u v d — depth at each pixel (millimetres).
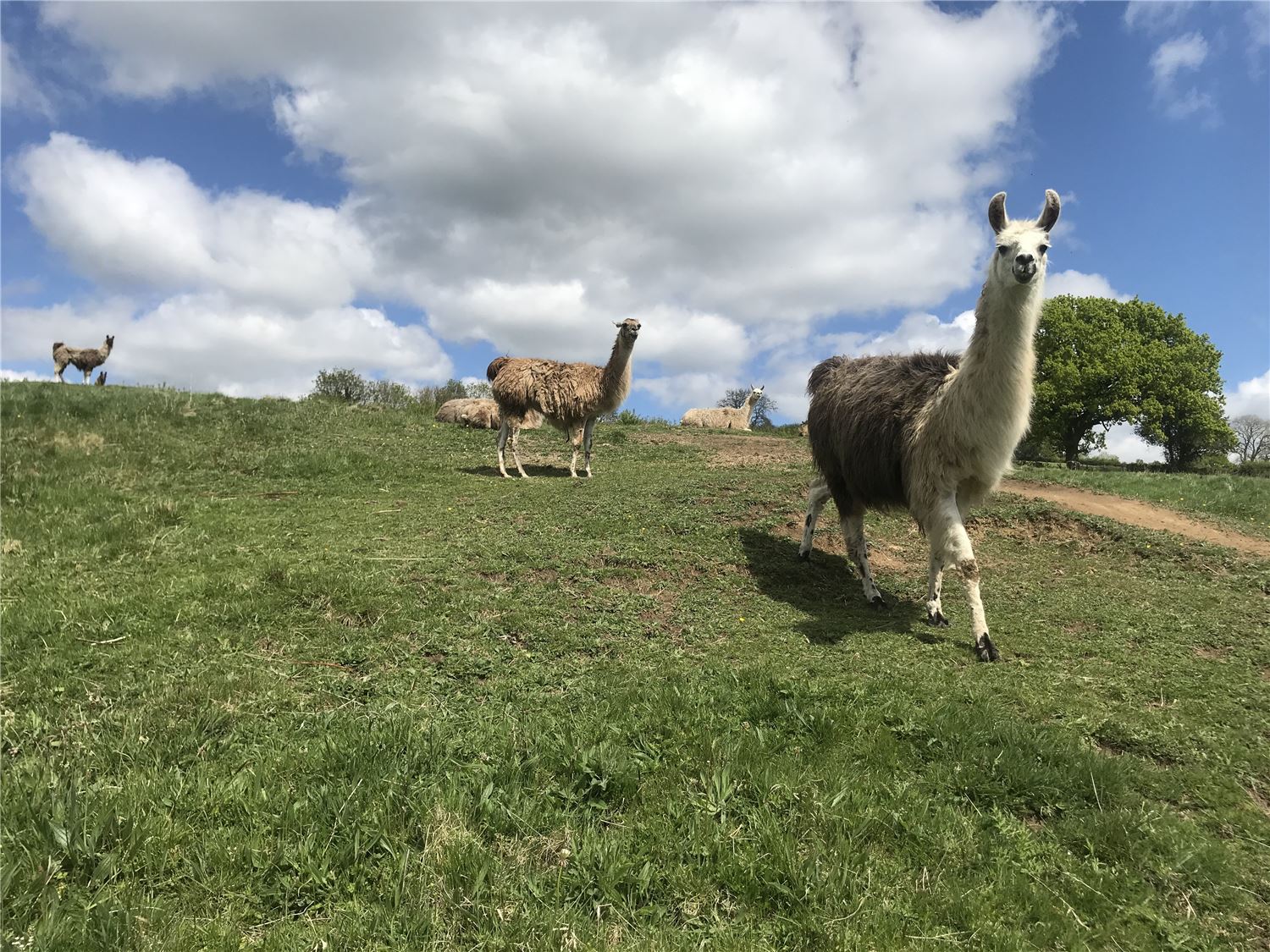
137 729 3383
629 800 3072
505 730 3531
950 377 5480
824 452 6758
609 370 11266
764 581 6680
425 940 2268
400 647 4691
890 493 5996
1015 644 5402
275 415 13867
